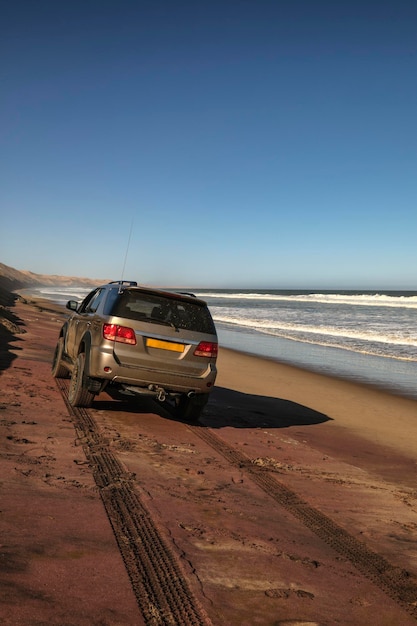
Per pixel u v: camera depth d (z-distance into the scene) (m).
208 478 5.13
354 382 14.29
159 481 4.78
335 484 5.59
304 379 14.35
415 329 31.92
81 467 4.85
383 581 3.44
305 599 3.01
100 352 7.07
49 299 65.19
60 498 3.98
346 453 7.24
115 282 8.17
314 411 10.25
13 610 2.40
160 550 3.35
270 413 9.55
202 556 3.38
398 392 13.06
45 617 2.40
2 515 3.48
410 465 6.94
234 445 6.69
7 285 101.94
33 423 6.26
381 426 9.40
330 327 33.59
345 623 2.82
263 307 64.88
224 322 37.91
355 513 4.73
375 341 25.48
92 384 7.31
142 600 2.73
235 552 3.52
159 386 7.22
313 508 4.72
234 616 2.73
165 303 7.43
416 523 4.66
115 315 7.13
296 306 67.75
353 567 3.60
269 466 5.94
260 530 3.99
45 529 3.38
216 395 10.84
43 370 10.60
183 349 7.30
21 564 2.86
